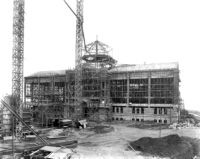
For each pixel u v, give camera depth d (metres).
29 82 86.00
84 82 72.12
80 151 29.23
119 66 78.69
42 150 25.97
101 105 68.06
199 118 81.00
